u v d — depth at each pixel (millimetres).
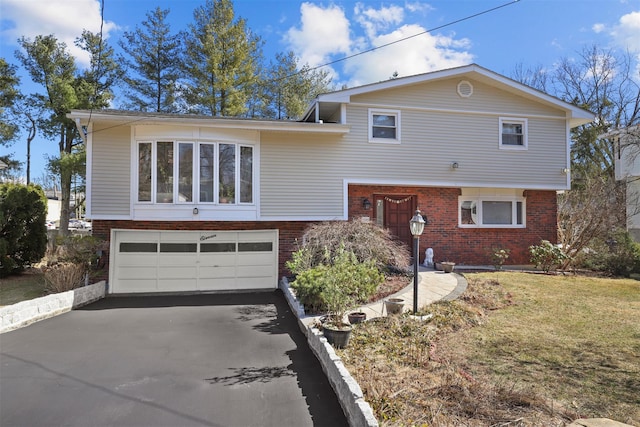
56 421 3893
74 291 9219
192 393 4547
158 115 10008
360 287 6469
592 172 22438
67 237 11117
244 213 10836
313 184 11398
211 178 10609
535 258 12586
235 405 4246
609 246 12828
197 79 22125
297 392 4586
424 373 4574
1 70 21391
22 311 7582
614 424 3316
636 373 4574
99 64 21281
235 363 5566
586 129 24156
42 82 22625
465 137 12625
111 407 4199
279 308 9250
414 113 12281
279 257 11891
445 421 3385
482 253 13297
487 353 5289
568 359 5043
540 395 3967
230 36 21359
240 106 21578
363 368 4715
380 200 12742
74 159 19219
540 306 7789
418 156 12219
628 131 15789
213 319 8188
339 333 5480
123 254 11055
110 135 10320
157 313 8750
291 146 11312
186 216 10406
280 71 25125
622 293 8984
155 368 5355
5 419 3926
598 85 24562
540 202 13820
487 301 7977
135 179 10320
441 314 6906
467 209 13359
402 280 9938
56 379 4961
